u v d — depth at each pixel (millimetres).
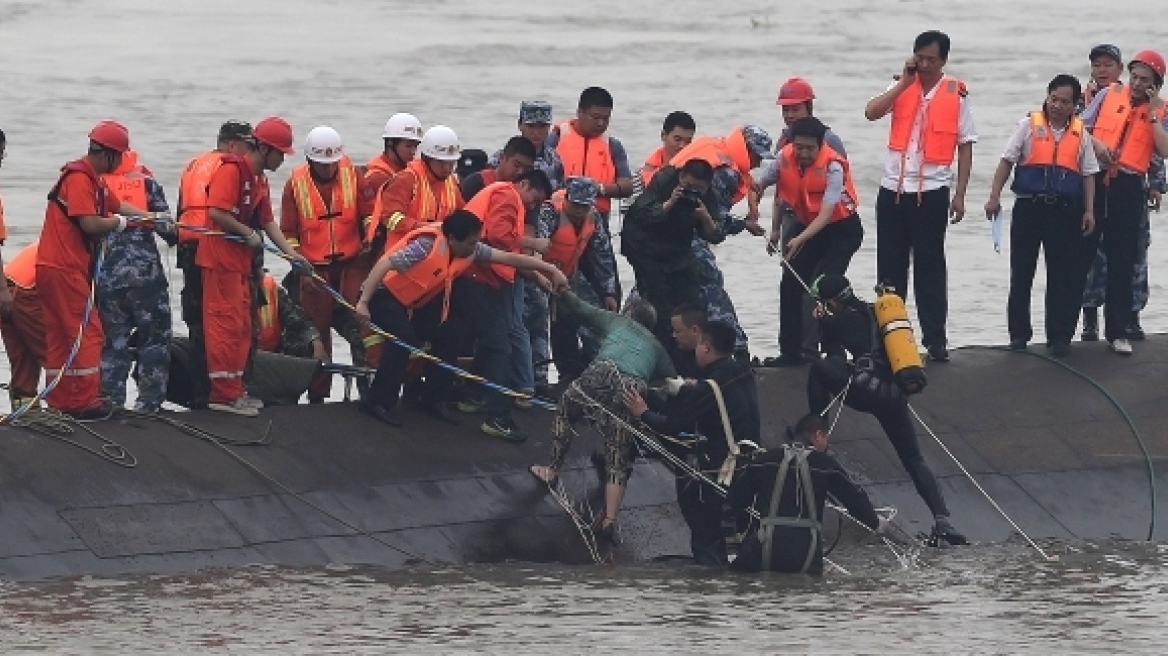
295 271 53500
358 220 54281
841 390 52250
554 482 52156
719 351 49750
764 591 46875
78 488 47125
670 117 58906
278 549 47688
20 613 42219
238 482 49000
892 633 43031
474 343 54438
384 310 51844
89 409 50031
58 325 49531
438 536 49656
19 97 167625
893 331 51844
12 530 45500
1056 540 55531
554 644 41406
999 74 198250
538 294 56156
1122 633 43531
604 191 58281
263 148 50812
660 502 53250
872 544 53406
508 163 53938
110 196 49750
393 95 176750
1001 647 42031
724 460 49156
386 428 52750
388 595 45219
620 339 50656
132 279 50594
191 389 54344
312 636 41531
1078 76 199000
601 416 50406
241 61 199625
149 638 40938
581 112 58656
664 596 46094
